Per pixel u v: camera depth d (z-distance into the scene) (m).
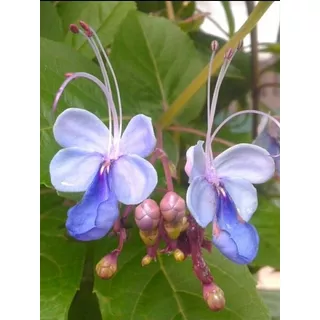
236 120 0.16
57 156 0.09
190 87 0.12
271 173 0.09
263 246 0.13
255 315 0.10
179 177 0.12
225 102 0.16
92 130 0.09
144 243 0.10
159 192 0.11
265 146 0.12
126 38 0.13
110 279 0.11
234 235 0.09
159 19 0.14
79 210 0.09
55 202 0.12
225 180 0.09
